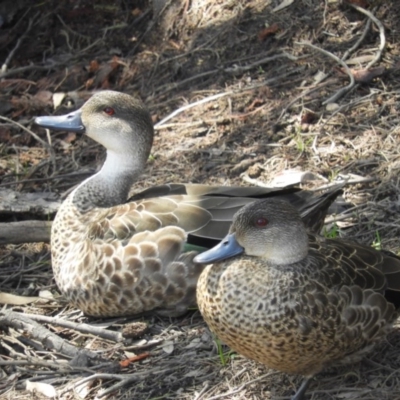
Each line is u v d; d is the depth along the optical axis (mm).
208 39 14062
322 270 7883
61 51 15031
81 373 8781
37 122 10508
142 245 9164
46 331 9188
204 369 8656
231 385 8406
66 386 8602
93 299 9367
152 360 8883
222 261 8016
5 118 13312
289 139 12117
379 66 12766
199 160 12133
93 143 13156
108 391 8461
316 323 7652
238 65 13547
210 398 8227
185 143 12492
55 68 14672
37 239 10844
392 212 10547
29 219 11500
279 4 14016
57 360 9000
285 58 13344
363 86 12641
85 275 9375
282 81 13047
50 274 10523
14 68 14812
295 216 7898
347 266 8062
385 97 12391
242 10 14156
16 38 15203
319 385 8250
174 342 9102
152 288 9172
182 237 9188
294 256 7867
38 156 12961
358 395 8039
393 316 8227
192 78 13578
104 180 10359
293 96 12742
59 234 9969
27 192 12172
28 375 8859
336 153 11688
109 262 9195
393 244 10016
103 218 9531
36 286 10336
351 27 13422
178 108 13227
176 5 14711
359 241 10172
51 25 15234
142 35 14852
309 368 7980
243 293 7688
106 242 9305
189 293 9234
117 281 9180
